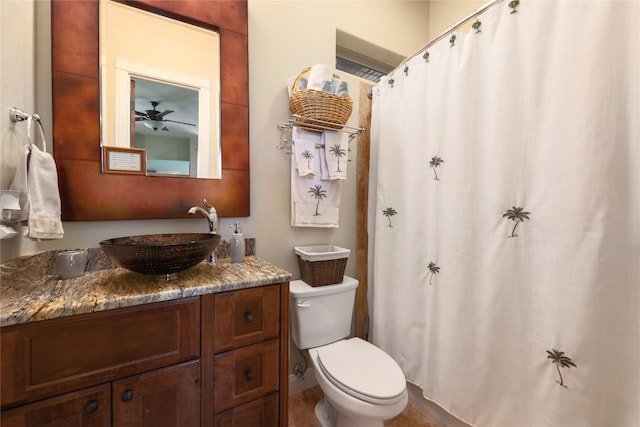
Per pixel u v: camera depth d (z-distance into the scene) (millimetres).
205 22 1318
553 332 937
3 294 806
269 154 1528
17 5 890
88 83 1100
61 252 1001
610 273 836
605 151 825
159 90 1237
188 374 907
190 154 1301
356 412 1070
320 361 1278
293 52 1594
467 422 1195
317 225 1576
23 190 856
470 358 1190
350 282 1521
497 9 1080
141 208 1202
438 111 1313
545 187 947
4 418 685
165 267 916
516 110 1023
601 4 828
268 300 1050
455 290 1227
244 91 1416
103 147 1127
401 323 1524
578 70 865
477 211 1163
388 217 1604
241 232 1386
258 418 1041
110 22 1143
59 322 737
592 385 864
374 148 1754
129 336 820
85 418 774
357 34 1843
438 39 1320
